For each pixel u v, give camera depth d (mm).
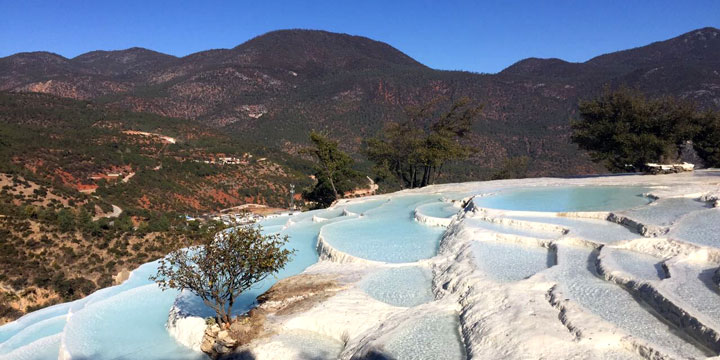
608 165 52188
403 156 53344
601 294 13406
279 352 13500
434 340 12281
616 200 27078
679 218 19938
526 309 12234
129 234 44125
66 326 18344
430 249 22141
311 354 13250
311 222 33750
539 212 24156
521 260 17656
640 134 43562
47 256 37188
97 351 16094
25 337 19453
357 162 161750
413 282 17469
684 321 10852
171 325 17531
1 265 34438
